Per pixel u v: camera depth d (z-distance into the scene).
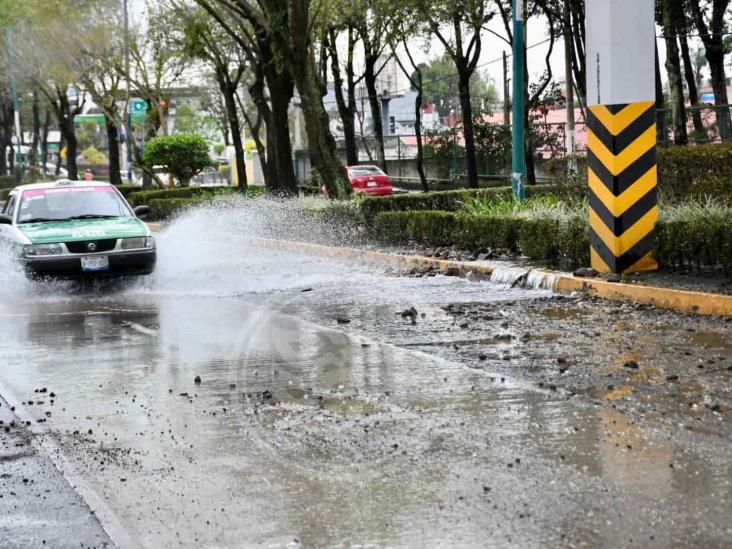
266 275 16.78
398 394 7.71
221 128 73.62
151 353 10.02
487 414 6.97
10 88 63.53
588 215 14.96
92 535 5.05
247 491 5.57
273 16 25.33
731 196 14.62
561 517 4.89
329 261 19.02
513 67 21.23
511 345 9.59
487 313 11.73
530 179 33.75
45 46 46.59
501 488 5.38
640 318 10.90
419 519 4.98
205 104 70.56
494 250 17.30
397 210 22.91
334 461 6.04
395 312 12.17
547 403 7.21
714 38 30.05
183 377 8.75
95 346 10.59
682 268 13.32
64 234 15.25
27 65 51.91
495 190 24.50
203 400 7.82
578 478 5.47
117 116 50.72
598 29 13.22
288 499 5.40
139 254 15.45
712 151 15.59
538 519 4.89
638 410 6.87
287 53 25.83
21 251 15.10
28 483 5.97
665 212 14.34
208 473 5.94
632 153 13.23
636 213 13.30
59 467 6.21
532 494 5.25
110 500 5.55
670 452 5.87
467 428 6.62
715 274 12.79
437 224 19.05
